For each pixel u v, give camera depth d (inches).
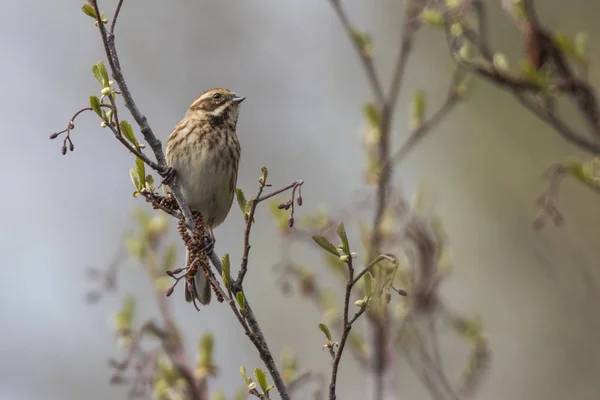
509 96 699.4
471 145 711.7
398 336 402.9
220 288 288.8
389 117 430.6
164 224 425.7
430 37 746.8
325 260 422.0
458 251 689.6
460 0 374.6
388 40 765.3
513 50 672.4
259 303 679.1
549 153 677.9
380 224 419.8
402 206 429.7
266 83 761.6
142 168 311.7
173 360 386.0
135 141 307.3
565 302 646.5
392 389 399.9
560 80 363.9
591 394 634.2
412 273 408.2
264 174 284.8
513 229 676.7
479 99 710.5
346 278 418.9
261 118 749.3
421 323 406.6
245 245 286.8
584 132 645.9
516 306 669.9
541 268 647.8
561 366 646.5
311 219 428.8
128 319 390.6
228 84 754.8
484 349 424.2
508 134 699.4
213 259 311.4
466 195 702.5
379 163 429.1
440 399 397.4
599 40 639.1
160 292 407.2
